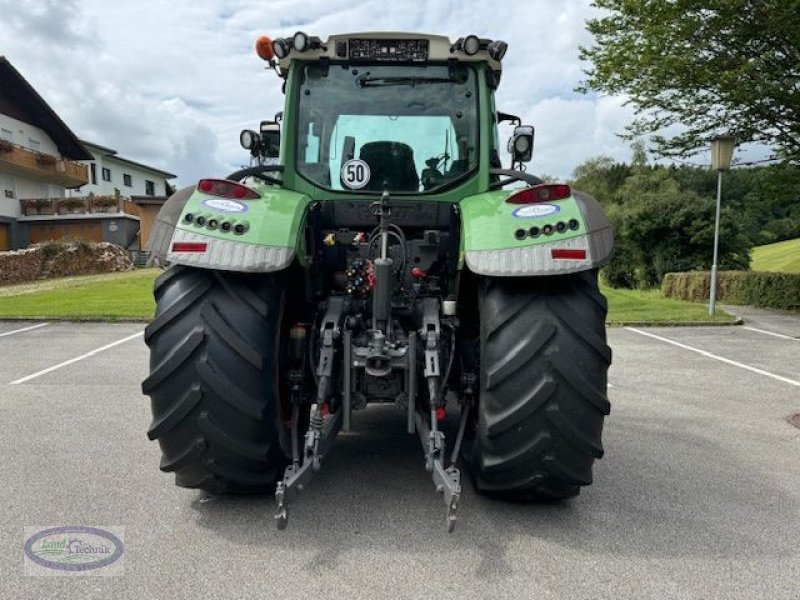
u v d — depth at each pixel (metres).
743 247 23.47
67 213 34.38
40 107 34.78
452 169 3.75
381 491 3.39
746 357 8.14
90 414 5.12
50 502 3.27
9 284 20.39
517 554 2.73
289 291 3.28
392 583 2.50
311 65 3.79
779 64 11.66
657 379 6.75
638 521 3.08
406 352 3.01
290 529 2.95
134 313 12.17
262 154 4.20
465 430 3.51
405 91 3.77
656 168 37.59
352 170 3.73
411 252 3.50
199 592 2.44
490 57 3.69
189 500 3.27
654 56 11.73
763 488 3.55
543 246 2.78
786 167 13.38
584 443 2.80
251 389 2.80
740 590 2.48
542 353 2.80
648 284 25.00
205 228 2.80
